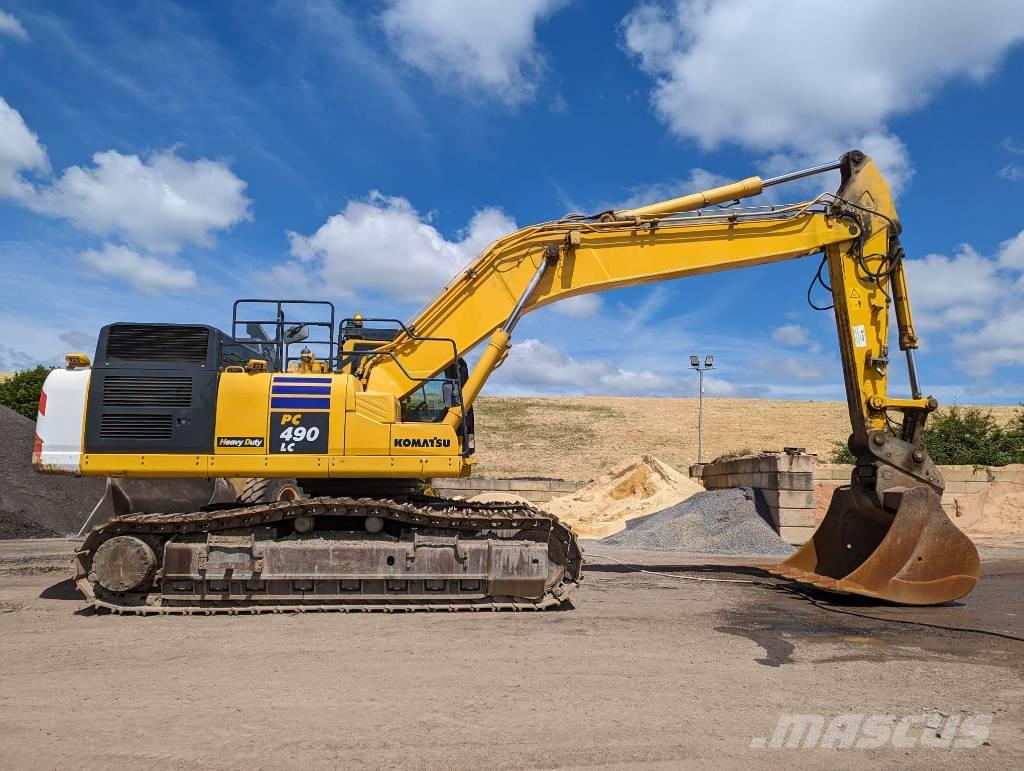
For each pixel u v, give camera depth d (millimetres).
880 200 9570
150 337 7770
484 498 23328
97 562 7250
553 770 3648
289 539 7574
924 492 8609
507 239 9031
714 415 58250
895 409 9133
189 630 6574
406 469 7816
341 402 7836
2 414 17984
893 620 7625
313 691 4820
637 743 4008
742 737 4137
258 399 7742
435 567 7531
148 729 4137
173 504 9789
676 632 6816
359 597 7465
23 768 3617
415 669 5355
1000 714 4582
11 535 15188
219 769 3621
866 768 3758
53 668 5332
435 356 8695
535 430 52969
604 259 9164
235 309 8406
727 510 16812
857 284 9453
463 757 3779
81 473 7527
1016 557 14289
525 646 6105
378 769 3625
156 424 7598
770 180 9508
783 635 6801
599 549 15672
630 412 60281
